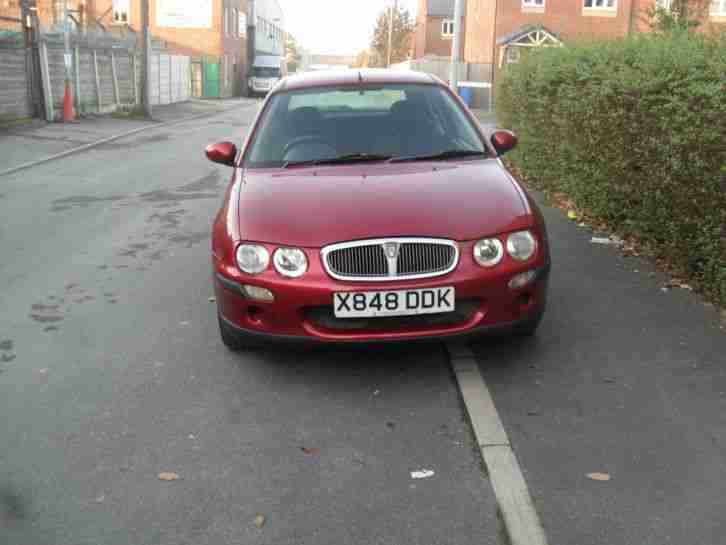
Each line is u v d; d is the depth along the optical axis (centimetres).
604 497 336
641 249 735
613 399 429
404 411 424
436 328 443
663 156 633
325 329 445
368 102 601
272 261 444
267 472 365
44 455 385
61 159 1570
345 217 450
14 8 2367
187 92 4422
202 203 1069
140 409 434
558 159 980
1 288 669
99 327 567
